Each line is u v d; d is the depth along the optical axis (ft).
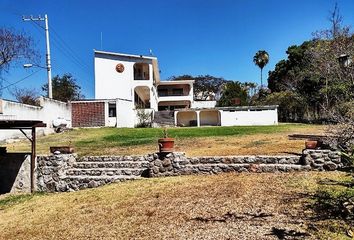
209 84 270.67
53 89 170.81
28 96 150.20
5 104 75.05
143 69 140.46
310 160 40.32
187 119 132.77
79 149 61.16
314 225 23.66
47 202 39.68
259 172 41.27
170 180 40.81
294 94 148.56
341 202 27.17
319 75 100.99
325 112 33.83
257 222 25.17
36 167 46.24
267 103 160.45
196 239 23.26
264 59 233.76
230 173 41.70
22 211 37.52
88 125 108.88
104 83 132.87
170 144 44.06
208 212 28.71
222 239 22.72
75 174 46.62
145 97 164.04
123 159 49.83
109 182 43.62
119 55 133.18
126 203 34.37
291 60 166.81
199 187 36.70
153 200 34.12
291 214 26.14
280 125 103.40
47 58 111.96
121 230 27.17
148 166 45.70
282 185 34.53
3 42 119.96
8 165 47.55
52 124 94.38
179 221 27.40
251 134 74.79
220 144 60.23
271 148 52.19
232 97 175.94
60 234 28.37
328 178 35.70
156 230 26.08
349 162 28.02
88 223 30.09
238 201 30.71
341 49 65.82
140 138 74.13
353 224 23.41
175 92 175.52
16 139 78.07
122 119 112.16
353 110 27.68
